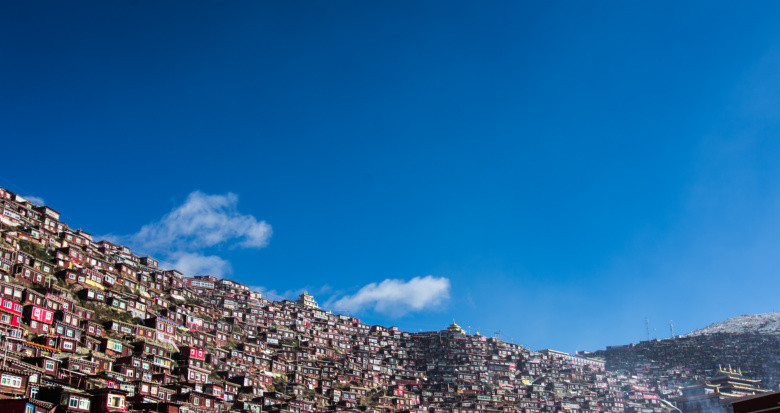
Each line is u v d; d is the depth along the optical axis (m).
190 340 190.88
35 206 193.62
